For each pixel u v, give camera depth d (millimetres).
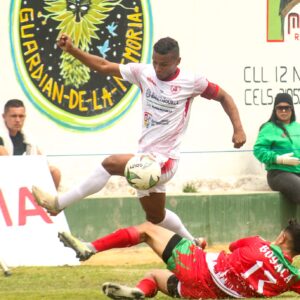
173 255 25422
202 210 40156
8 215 34781
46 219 35125
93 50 40906
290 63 43812
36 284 30219
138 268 34250
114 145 41219
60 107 40562
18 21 39938
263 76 43406
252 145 43188
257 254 25422
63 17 40500
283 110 41094
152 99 26719
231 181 42781
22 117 38031
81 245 24969
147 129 26922
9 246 34375
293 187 40688
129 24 41344
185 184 42312
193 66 42500
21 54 39969
